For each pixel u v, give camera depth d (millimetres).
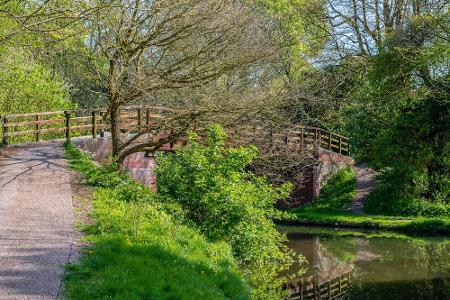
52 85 30516
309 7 39250
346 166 38719
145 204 14883
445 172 31484
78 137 26391
